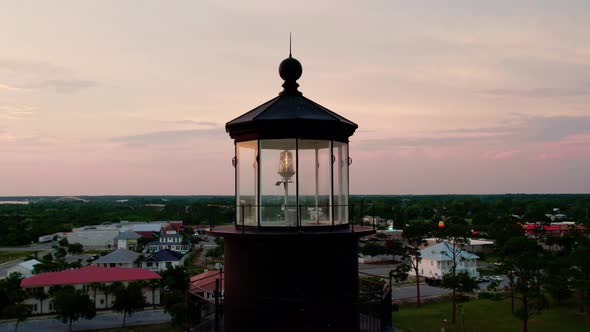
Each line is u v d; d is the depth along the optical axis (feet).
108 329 150.71
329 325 22.22
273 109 23.72
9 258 315.58
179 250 363.35
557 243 202.39
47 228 442.50
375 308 25.64
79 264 248.11
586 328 126.72
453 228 176.65
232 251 23.43
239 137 24.22
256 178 22.98
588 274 130.82
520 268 123.03
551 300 155.02
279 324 21.85
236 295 22.98
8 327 155.33
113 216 623.36
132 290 162.30
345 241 23.20
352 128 24.98
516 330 127.24
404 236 195.72
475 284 146.51
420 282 214.07
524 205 495.82
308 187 23.07
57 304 152.87
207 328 28.53
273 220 22.65
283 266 22.06
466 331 128.16
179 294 168.96
